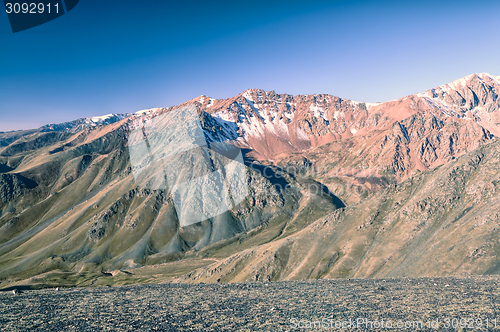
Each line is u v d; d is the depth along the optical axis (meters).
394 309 28.58
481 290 36.56
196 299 34.59
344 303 31.27
